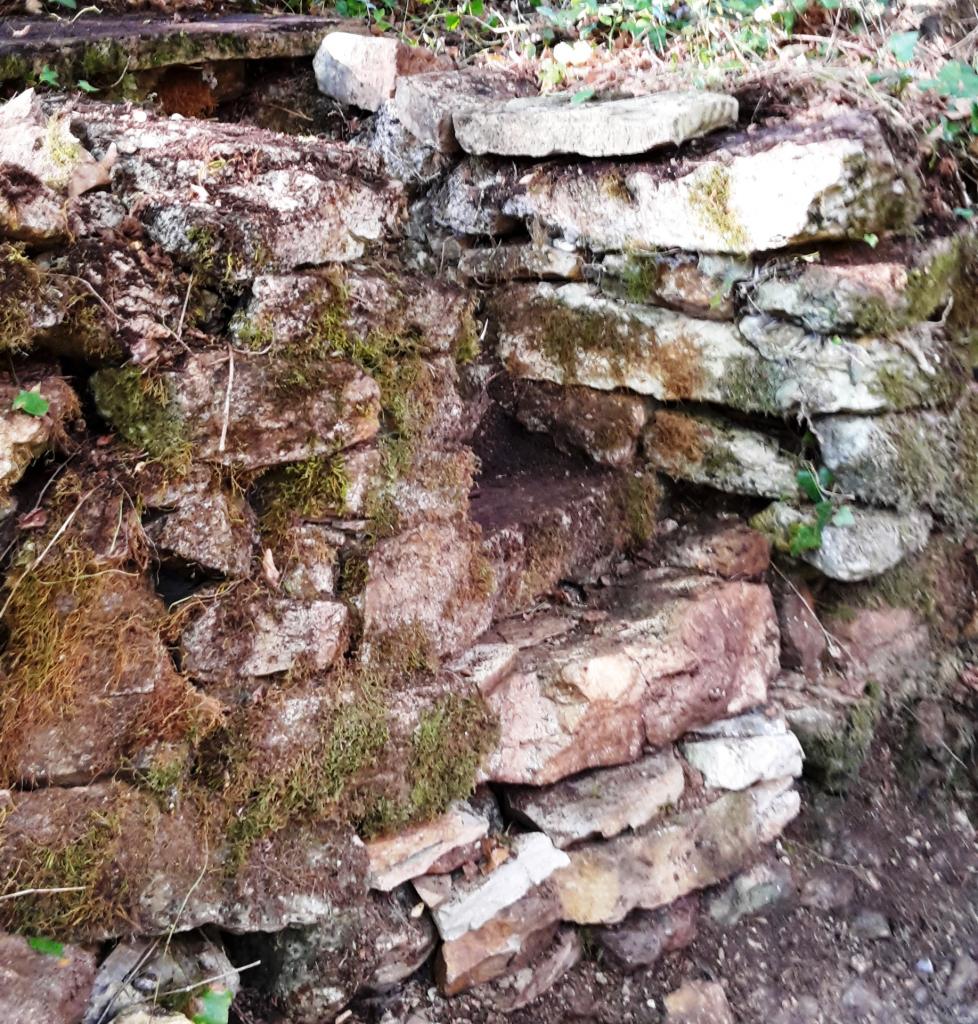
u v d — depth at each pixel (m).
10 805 1.64
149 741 1.76
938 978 2.48
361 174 2.08
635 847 2.37
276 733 1.89
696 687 2.50
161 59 2.81
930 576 2.81
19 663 1.68
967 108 2.64
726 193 2.41
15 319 1.65
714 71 2.87
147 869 1.74
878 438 2.47
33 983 1.58
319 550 1.97
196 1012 1.75
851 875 2.64
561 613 2.56
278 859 1.89
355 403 1.96
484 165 2.87
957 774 2.85
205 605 1.83
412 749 2.06
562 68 3.13
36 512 1.72
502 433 2.94
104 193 1.83
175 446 1.77
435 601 2.17
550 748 2.29
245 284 1.85
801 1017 2.38
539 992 2.26
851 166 2.27
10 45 2.53
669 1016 2.30
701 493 2.86
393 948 2.06
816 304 2.41
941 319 2.54
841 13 3.15
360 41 3.01
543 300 2.84
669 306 2.66
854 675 2.78
